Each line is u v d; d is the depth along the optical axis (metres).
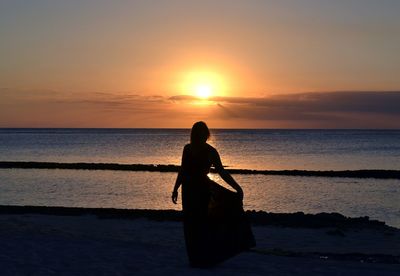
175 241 16.44
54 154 97.62
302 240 17.67
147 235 17.64
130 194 36.75
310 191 40.53
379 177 53.09
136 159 83.62
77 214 23.27
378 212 30.41
